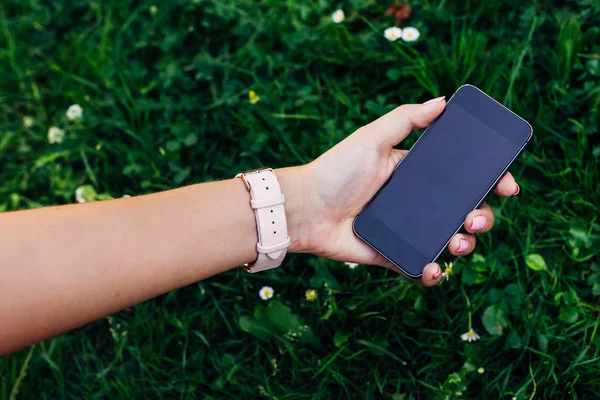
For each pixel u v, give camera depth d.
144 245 0.53
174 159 0.77
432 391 0.64
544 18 0.73
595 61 0.71
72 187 0.79
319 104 0.77
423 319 0.66
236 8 0.82
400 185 0.61
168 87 0.80
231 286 0.71
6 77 0.86
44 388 0.71
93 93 0.83
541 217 0.68
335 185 0.61
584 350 0.61
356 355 0.66
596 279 0.64
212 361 0.68
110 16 0.85
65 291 0.51
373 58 0.76
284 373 0.67
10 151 0.83
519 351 0.64
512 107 0.71
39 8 0.89
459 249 0.59
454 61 0.73
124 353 0.71
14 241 0.50
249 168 0.75
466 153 0.61
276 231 0.57
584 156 0.69
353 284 0.68
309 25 0.80
